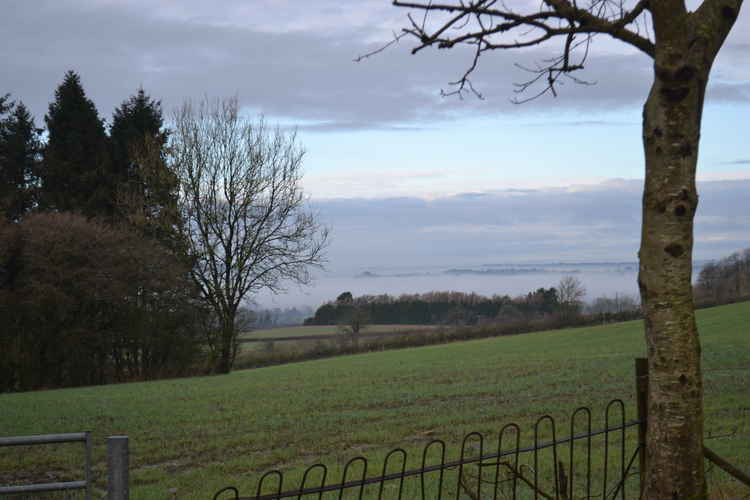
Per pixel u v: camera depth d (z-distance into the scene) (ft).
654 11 16.34
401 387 83.92
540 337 194.29
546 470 35.81
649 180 17.35
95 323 132.16
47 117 183.52
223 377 120.57
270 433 53.62
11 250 121.90
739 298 248.73
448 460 40.11
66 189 176.45
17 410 70.13
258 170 145.79
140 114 193.26
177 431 55.52
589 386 76.18
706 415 51.21
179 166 146.20
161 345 141.79
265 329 226.99
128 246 135.95
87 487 17.21
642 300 17.81
